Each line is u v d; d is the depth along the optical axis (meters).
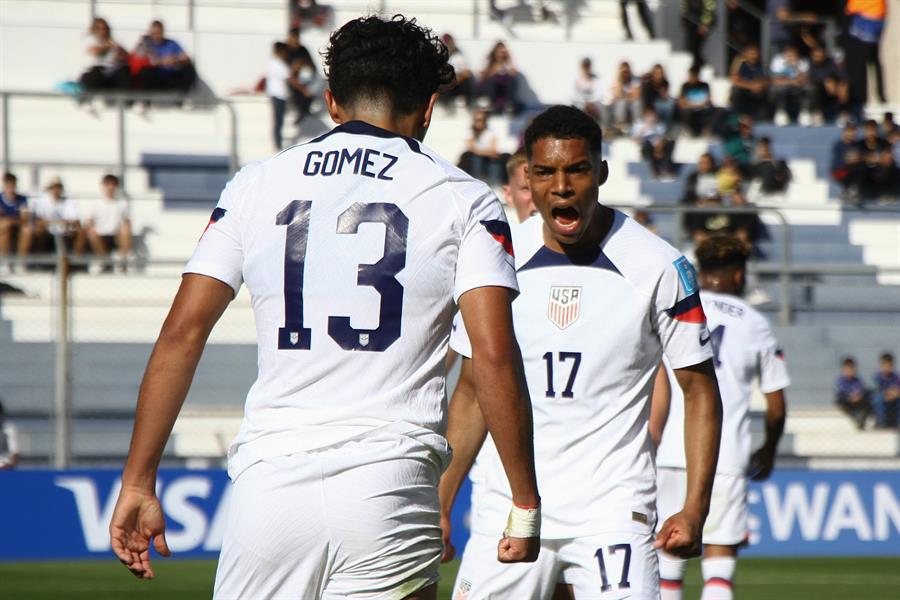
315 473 10.33
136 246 58.91
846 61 73.62
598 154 15.45
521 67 74.06
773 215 63.09
